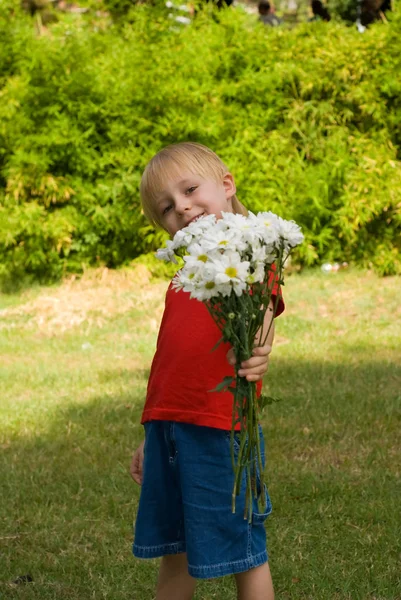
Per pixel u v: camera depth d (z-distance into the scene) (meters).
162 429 2.57
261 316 2.29
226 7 10.28
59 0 13.51
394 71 9.10
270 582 2.55
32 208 9.02
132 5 10.24
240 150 9.13
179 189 2.68
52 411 5.47
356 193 8.88
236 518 2.48
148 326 7.72
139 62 9.42
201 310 2.58
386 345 6.68
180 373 2.53
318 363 6.24
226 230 2.21
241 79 9.47
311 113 9.32
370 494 4.00
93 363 6.65
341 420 5.04
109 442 4.87
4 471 4.47
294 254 9.41
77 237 9.52
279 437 4.77
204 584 3.29
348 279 8.93
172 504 2.59
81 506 4.03
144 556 2.60
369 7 14.12
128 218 9.23
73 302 8.59
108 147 9.23
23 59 9.55
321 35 9.57
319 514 3.83
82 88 9.12
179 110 9.06
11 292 9.15
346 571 3.32
